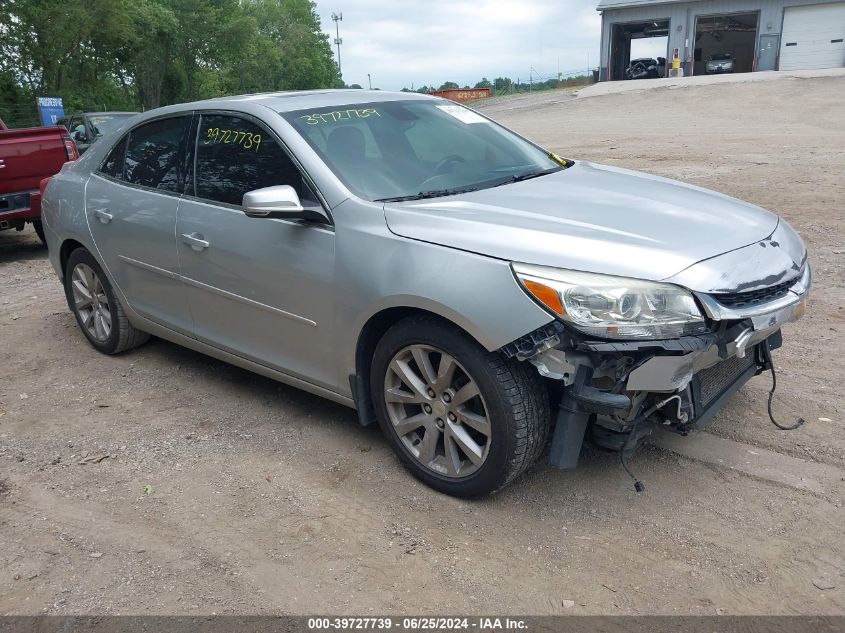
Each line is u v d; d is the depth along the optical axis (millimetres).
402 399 3479
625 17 41469
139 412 4469
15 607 2840
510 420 3078
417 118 4309
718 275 2936
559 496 3391
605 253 2943
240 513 3377
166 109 4715
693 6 39281
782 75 31328
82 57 38188
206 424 4266
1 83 35375
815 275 6312
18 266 8656
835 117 18438
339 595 2832
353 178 3664
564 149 15969
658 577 2844
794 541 3000
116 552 3141
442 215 3318
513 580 2869
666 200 3623
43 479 3750
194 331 4492
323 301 3594
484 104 36281
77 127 15867
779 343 3691
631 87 34125
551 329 2875
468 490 3318
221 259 4066
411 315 3346
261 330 4020
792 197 9469
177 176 4441
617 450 3197
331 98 4297
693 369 2959
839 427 3824
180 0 46562
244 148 4055
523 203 3479
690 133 17312
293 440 4027
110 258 4934
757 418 3963
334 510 3367
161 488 3613
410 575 2922
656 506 3279
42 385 4945
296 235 3684
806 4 36500
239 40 49469
